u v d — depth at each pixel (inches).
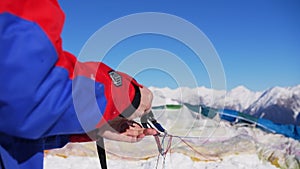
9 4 14.8
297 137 94.9
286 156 88.4
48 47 14.9
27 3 15.2
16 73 14.2
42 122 15.9
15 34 14.2
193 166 76.6
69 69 16.4
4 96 14.5
